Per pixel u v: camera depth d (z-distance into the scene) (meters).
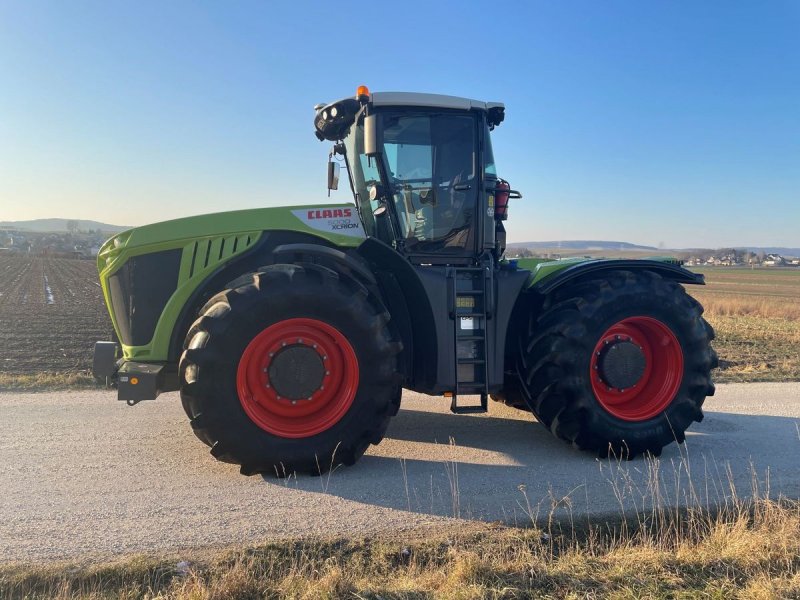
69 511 3.76
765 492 4.25
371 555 3.25
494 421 6.25
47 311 19.98
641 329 5.25
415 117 5.16
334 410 4.51
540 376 5.01
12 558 3.14
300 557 3.21
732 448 5.39
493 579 2.95
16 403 6.57
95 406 6.46
